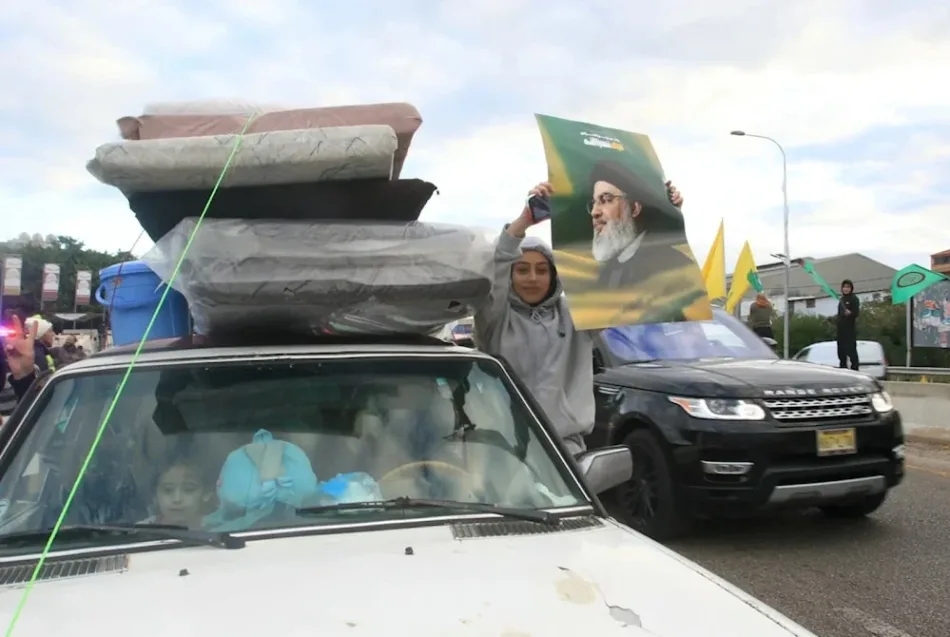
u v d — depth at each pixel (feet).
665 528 18.60
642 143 12.03
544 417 9.59
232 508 7.87
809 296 163.63
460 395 9.40
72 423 8.36
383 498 8.23
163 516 7.77
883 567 17.16
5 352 27.99
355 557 7.15
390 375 9.35
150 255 8.96
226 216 9.03
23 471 7.98
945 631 13.83
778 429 17.48
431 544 7.47
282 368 9.12
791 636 6.21
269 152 8.32
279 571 6.85
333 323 9.64
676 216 11.64
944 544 18.80
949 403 37.27
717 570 17.03
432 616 6.11
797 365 20.49
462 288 9.23
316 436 8.62
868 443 18.20
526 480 8.79
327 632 5.86
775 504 17.52
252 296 8.71
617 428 19.93
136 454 8.18
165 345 9.69
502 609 6.25
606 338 22.34
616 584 6.80
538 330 13.34
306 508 7.95
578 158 11.20
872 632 13.80
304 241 8.85
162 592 6.49
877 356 50.24
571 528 8.13
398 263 9.08
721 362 20.77
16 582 6.79
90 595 6.48
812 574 16.74
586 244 11.00
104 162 8.20
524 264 13.16
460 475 8.68
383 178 8.89
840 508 20.94
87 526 7.48
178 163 8.26
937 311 57.72
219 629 5.91
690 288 11.51
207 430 8.45
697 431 17.81
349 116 9.11
